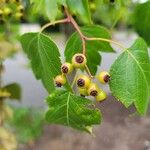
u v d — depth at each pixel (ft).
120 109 3.82
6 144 1.74
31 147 3.87
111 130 3.88
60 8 0.87
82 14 0.85
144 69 0.79
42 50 0.86
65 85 0.80
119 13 1.18
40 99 5.07
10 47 1.44
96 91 0.78
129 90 0.79
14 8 1.08
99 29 0.87
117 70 0.79
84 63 0.77
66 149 3.81
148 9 1.26
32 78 6.17
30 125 4.14
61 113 0.84
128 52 0.80
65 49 0.88
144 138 3.83
